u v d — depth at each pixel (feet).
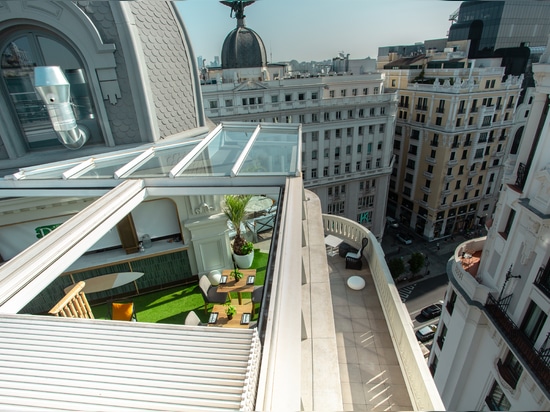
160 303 28.58
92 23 23.89
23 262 11.28
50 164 22.35
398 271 100.94
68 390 5.94
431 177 125.29
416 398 19.94
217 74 138.10
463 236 136.36
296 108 108.78
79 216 14.98
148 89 27.76
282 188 18.44
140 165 22.16
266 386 6.61
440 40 150.92
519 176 30.04
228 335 7.10
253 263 34.27
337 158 120.06
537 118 28.22
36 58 24.39
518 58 93.20
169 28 29.45
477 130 115.75
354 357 23.84
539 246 26.35
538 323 26.58
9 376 6.24
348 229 35.83
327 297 16.17
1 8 21.97
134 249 28.58
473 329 33.01
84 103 26.55
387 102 117.08
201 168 20.67
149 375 6.18
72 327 7.32
